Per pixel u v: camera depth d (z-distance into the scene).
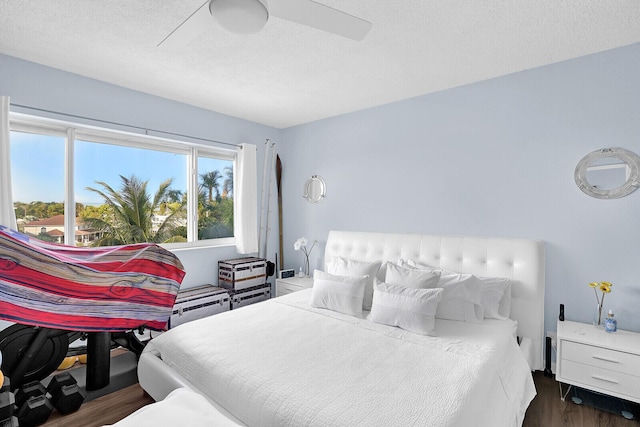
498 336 2.07
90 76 2.71
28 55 2.36
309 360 1.73
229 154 3.98
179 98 3.23
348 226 3.71
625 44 2.17
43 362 2.17
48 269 1.92
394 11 1.79
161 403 1.20
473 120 2.82
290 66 2.50
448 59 2.38
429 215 3.09
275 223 4.35
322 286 2.65
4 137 2.28
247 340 1.98
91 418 1.98
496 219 2.72
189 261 3.51
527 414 2.04
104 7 1.78
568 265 2.42
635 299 2.19
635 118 2.17
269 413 1.38
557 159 2.45
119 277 2.18
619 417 1.99
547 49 2.24
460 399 1.37
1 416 1.52
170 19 1.90
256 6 1.26
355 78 2.73
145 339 3.10
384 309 2.28
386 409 1.30
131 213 3.22
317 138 3.98
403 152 3.25
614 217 2.25
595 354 1.99
